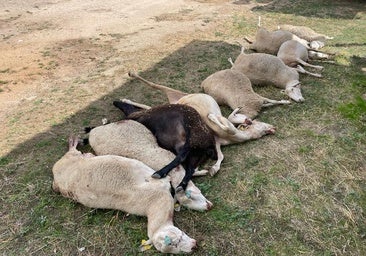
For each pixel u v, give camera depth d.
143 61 6.29
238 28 7.58
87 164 3.42
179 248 2.92
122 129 3.89
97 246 3.11
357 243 3.03
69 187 3.46
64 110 5.02
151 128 4.07
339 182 3.63
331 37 6.95
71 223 3.32
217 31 7.47
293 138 4.24
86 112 4.95
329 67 5.82
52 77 5.92
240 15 8.32
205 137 3.82
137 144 3.79
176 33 7.41
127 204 3.25
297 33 6.77
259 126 4.27
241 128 4.27
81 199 3.40
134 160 3.48
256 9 8.68
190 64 6.10
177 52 6.57
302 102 4.88
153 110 4.15
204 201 3.35
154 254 2.98
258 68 5.19
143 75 5.82
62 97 5.33
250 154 4.03
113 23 8.09
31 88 5.62
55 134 4.54
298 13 8.30
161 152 3.74
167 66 6.07
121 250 3.06
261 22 7.87
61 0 9.73
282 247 3.01
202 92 5.23
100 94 5.35
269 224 3.21
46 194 3.66
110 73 5.93
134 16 8.49
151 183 3.29
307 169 3.79
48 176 3.88
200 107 4.21
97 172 3.33
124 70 6.00
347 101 4.89
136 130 3.91
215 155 3.92
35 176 3.89
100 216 3.36
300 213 3.30
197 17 8.27
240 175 3.75
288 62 5.71
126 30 7.70
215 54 6.42
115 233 3.20
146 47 6.82
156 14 8.59
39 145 4.35
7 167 4.04
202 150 3.83
